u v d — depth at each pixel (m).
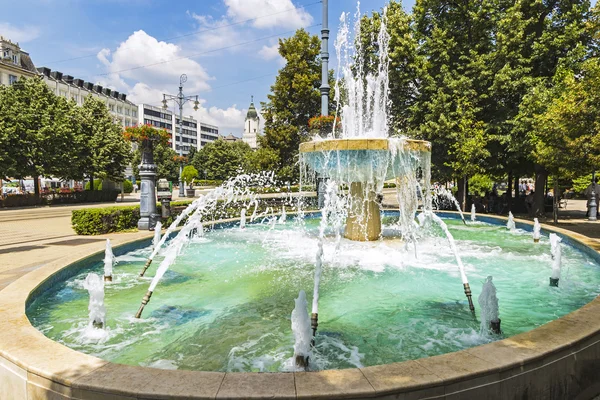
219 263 7.45
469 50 18.02
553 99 12.77
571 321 3.42
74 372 2.62
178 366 3.43
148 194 11.88
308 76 23.45
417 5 20.11
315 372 2.58
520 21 15.97
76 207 25.36
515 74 15.91
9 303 4.21
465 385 2.54
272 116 24.52
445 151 18.58
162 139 11.85
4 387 2.92
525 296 5.40
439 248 8.77
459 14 18.53
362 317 4.61
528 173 19.23
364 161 8.12
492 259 7.70
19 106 26.45
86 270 6.86
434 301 5.18
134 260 7.82
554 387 2.92
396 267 6.98
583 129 10.74
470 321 4.48
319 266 4.87
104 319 4.34
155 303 5.14
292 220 14.98
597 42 13.66
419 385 2.42
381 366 2.66
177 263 7.47
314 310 4.20
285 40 23.73
